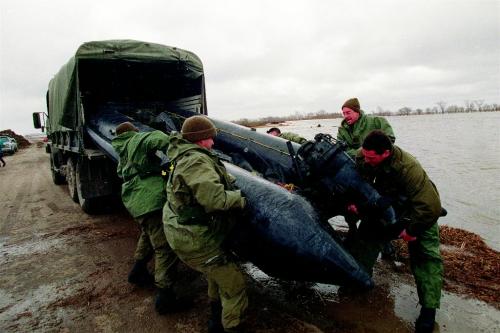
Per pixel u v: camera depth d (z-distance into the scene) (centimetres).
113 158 498
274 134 553
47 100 972
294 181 412
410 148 1816
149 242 378
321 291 364
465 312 316
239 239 310
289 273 311
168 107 755
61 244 537
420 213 264
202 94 736
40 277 426
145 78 726
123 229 595
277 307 334
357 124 430
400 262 424
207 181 235
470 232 524
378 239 325
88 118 663
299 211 299
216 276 263
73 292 384
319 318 315
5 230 632
